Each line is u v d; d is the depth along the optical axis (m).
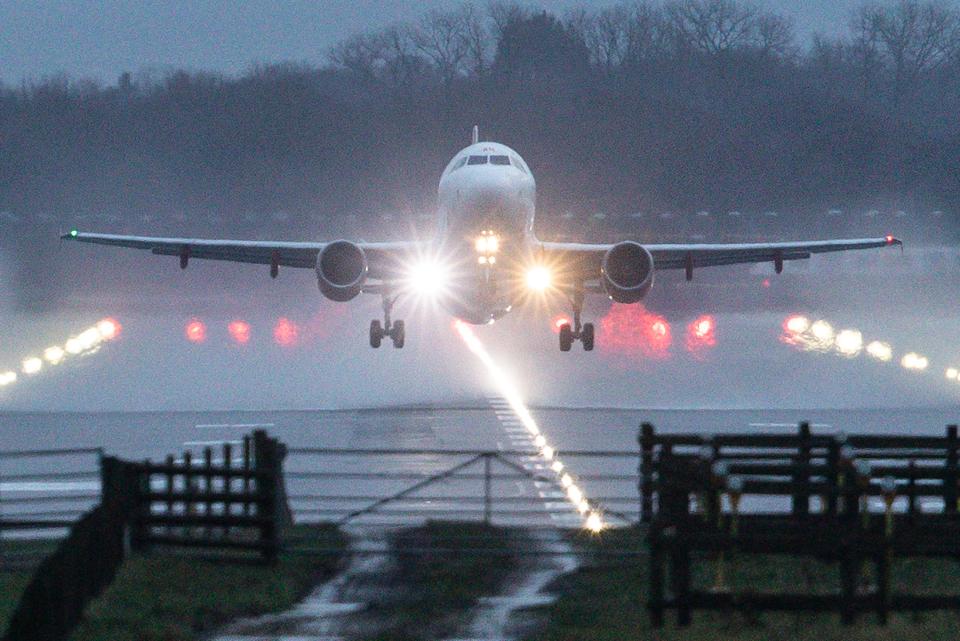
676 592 58.66
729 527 63.78
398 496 74.75
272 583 65.31
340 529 77.62
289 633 57.47
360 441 119.44
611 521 83.00
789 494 60.75
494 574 68.25
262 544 69.12
